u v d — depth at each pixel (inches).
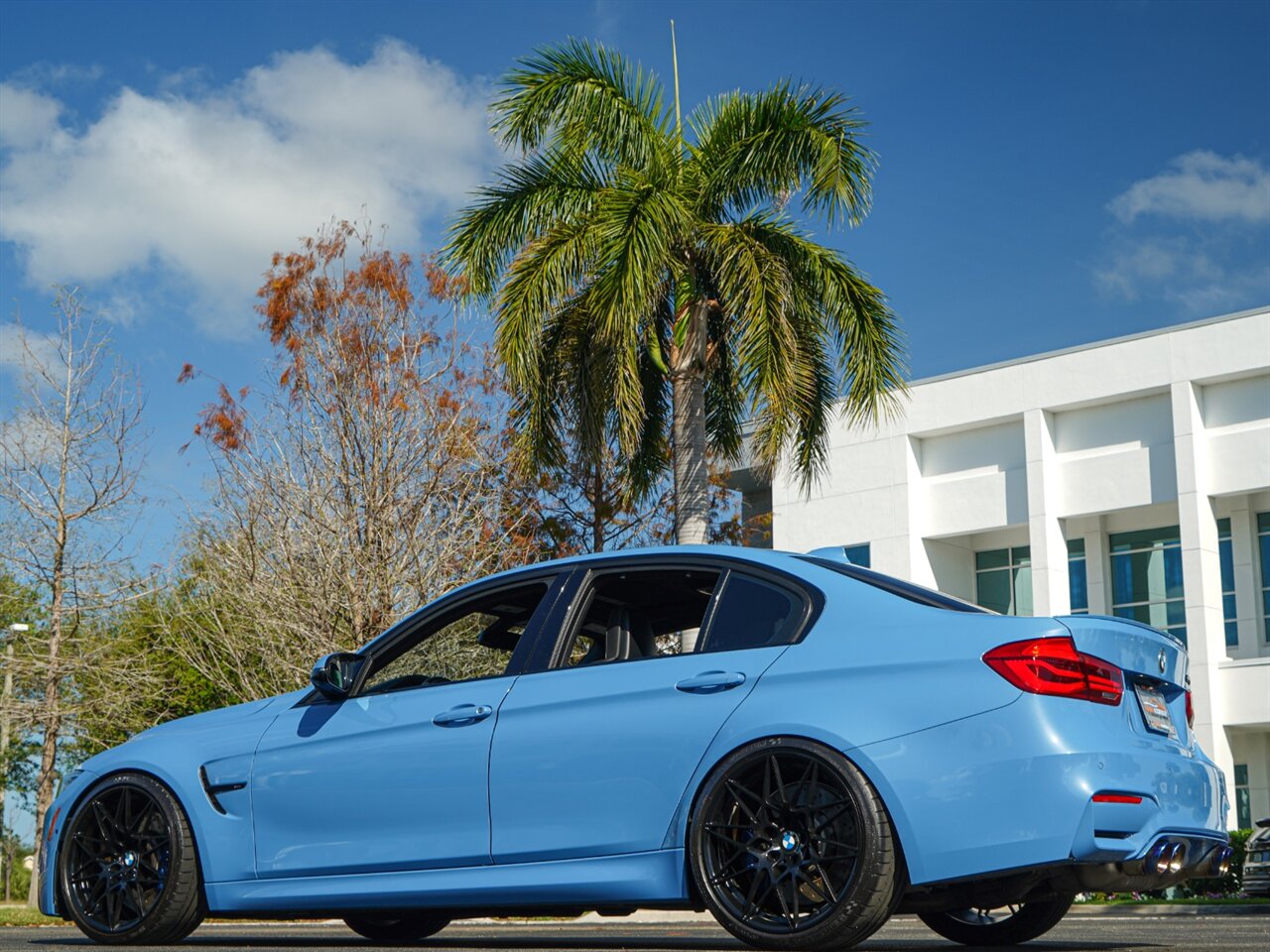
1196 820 194.4
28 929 594.9
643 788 201.6
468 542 794.2
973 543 1396.4
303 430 815.1
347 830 223.3
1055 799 179.5
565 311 765.9
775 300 700.7
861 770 187.6
